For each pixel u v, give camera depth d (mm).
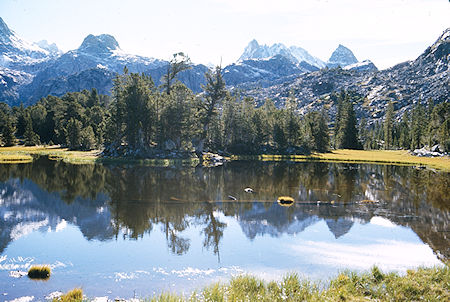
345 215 29594
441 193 42000
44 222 26047
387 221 27734
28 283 15125
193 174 57625
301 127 131125
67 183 44562
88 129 105688
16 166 61438
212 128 105500
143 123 83000
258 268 17391
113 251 19828
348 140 150375
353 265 17984
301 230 24750
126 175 53625
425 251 20625
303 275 16281
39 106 157000
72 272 16562
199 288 14727
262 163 83625
